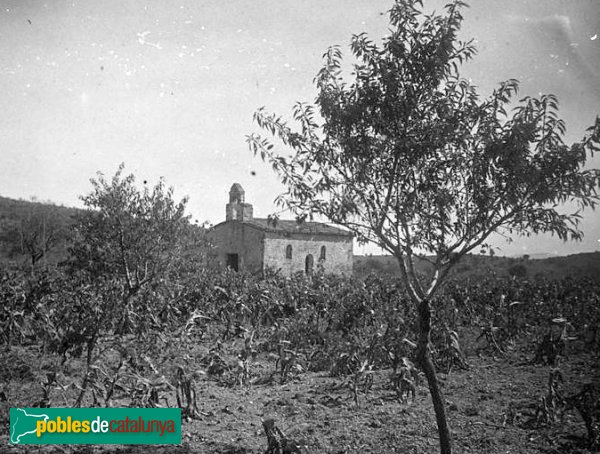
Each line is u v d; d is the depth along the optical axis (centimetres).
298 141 712
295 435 823
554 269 4409
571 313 2123
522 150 610
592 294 2438
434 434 847
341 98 715
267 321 2123
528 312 2250
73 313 1497
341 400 1071
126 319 1493
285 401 1053
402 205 685
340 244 4666
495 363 1527
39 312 1478
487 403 1053
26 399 980
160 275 1571
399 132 698
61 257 3706
